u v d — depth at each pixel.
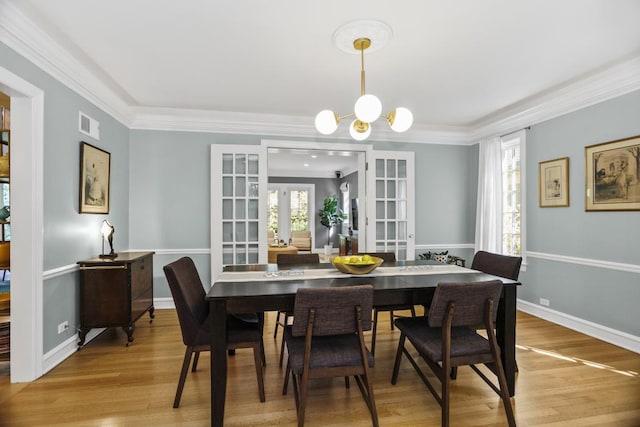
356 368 1.78
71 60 2.58
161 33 2.26
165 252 4.06
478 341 1.93
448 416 1.76
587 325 3.15
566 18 2.08
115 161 3.58
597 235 3.07
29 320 2.30
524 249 3.87
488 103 3.63
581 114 3.22
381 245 4.54
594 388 2.21
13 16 1.98
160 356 2.72
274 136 4.30
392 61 2.67
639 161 2.71
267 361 2.64
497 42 2.38
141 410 1.97
